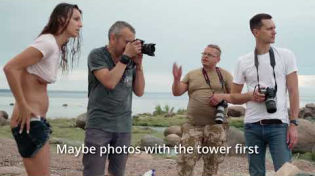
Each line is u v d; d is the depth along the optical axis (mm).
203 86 5703
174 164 9258
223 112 5590
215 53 5684
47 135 3695
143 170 8469
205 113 5672
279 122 4633
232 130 10953
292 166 4605
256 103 4734
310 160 11039
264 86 4699
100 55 4457
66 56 3924
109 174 4711
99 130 4484
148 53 4438
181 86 5789
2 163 8562
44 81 3676
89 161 4523
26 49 3533
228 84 5801
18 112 3633
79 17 3854
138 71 4680
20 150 3664
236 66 4945
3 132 15430
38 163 3658
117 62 4543
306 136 11914
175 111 31016
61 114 33750
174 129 15602
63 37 3783
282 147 4617
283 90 4715
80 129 16953
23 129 3578
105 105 4469
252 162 4824
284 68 4707
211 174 5848
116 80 4285
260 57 4742
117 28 4441
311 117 25172
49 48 3590
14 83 3451
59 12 3756
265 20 4656
